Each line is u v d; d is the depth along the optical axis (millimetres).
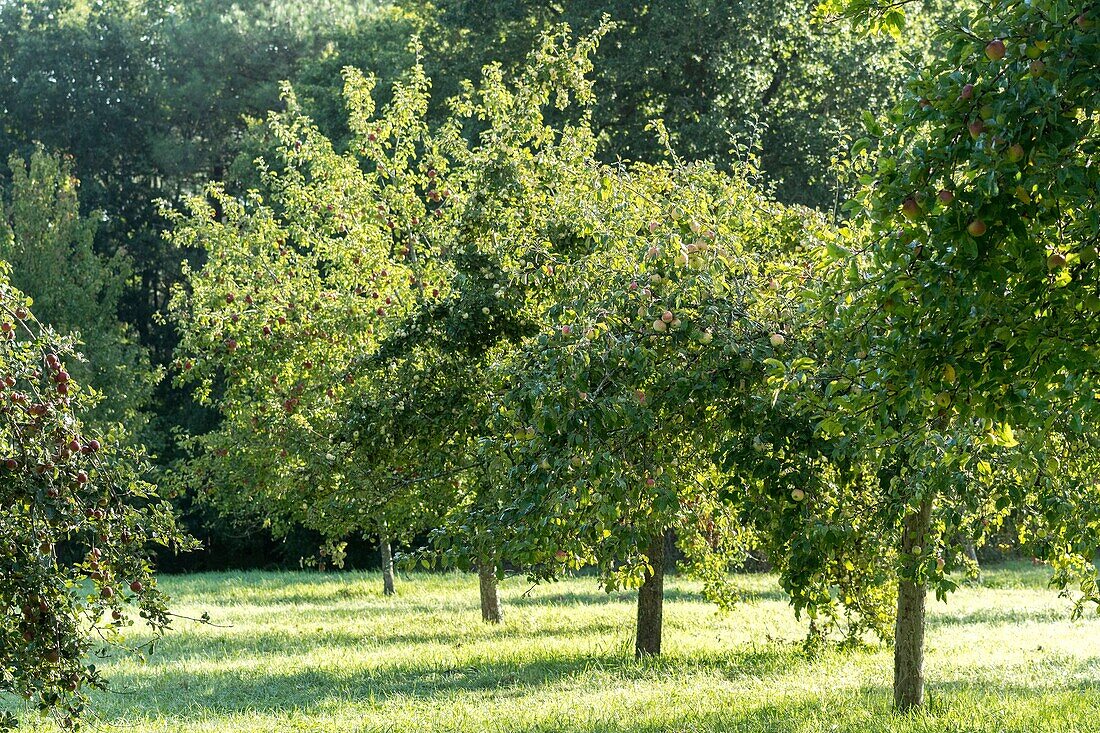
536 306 10281
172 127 37469
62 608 5281
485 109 14164
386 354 10953
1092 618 16250
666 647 13320
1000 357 4578
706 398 7082
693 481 8883
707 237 7496
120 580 5484
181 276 36281
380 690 10625
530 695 9953
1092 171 4062
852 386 5152
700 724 8203
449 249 13047
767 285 7547
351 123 15461
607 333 6977
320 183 16016
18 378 5258
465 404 10617
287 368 14391
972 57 4254
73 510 5176
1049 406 5359
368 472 12258
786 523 7008
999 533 8930
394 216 15102
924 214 4203
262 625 17453
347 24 35469
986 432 5742
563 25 13891
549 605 20062
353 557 33188
